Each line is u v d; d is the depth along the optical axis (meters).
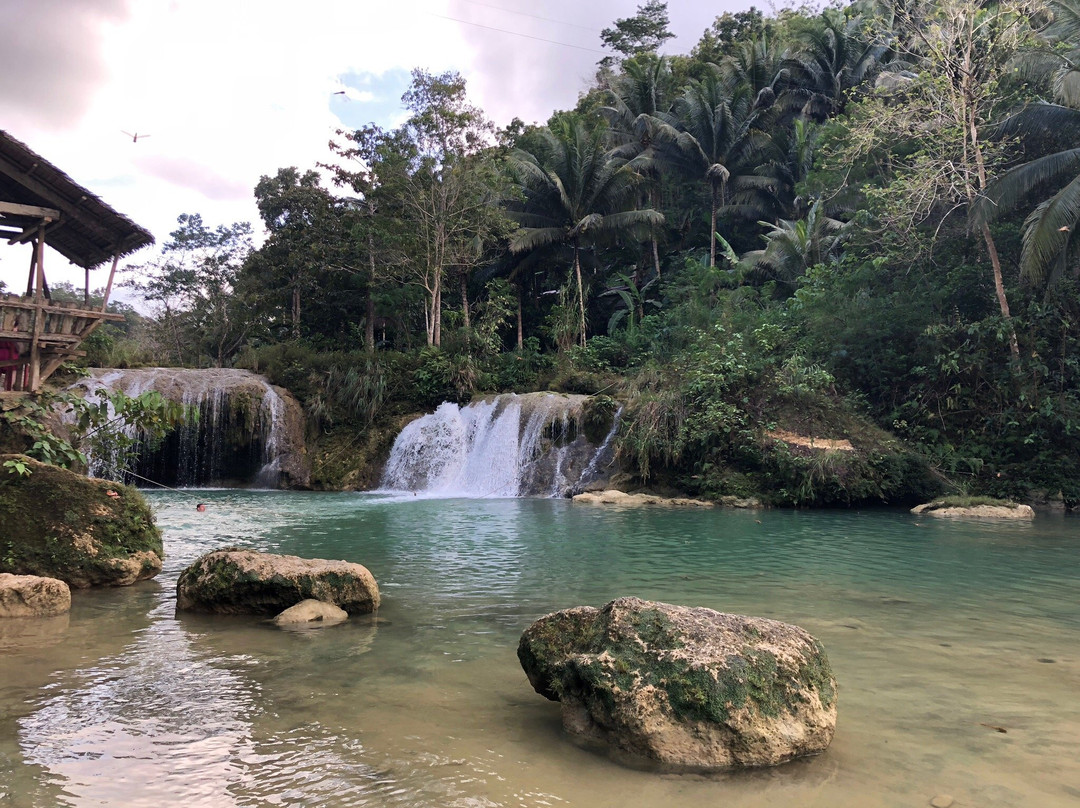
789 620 6.67
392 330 40.53
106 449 11.59
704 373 21.00
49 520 7.90
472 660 5.42
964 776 3.59
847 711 4.45
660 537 12.42
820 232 30.34
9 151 10.96
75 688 4.71
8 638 5.90
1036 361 19.62
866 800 3.35
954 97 20.77
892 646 5.85
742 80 41.19
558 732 4.10
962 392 20.80
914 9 23.28
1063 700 4.65
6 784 3.37
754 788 3.46
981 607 7.23
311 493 22.94
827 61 39.28
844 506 18.41
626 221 34.28
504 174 35.25
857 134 23.20
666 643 4.12
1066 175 20.31
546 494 22.31
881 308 22.22
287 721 4.20
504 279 36.62
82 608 7.00
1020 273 19.84
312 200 38.41
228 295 47.09
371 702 4.52
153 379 25.00
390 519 15.01
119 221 11.93
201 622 6.50
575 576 8.75
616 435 21.97
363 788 3.39
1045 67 20.42
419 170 31.67
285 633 6.14
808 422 19.83
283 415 26.20
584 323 33.31
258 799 3.27
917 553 10.77
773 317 25.23
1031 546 11.55
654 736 3.77
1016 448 19.64
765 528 13.86
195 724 4.13
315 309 39.41
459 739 3.98
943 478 18.81
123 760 3.65
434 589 7.96
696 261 34.50
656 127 38.47
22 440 10.65
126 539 8.27
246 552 7.18
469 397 26.66
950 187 20.48
